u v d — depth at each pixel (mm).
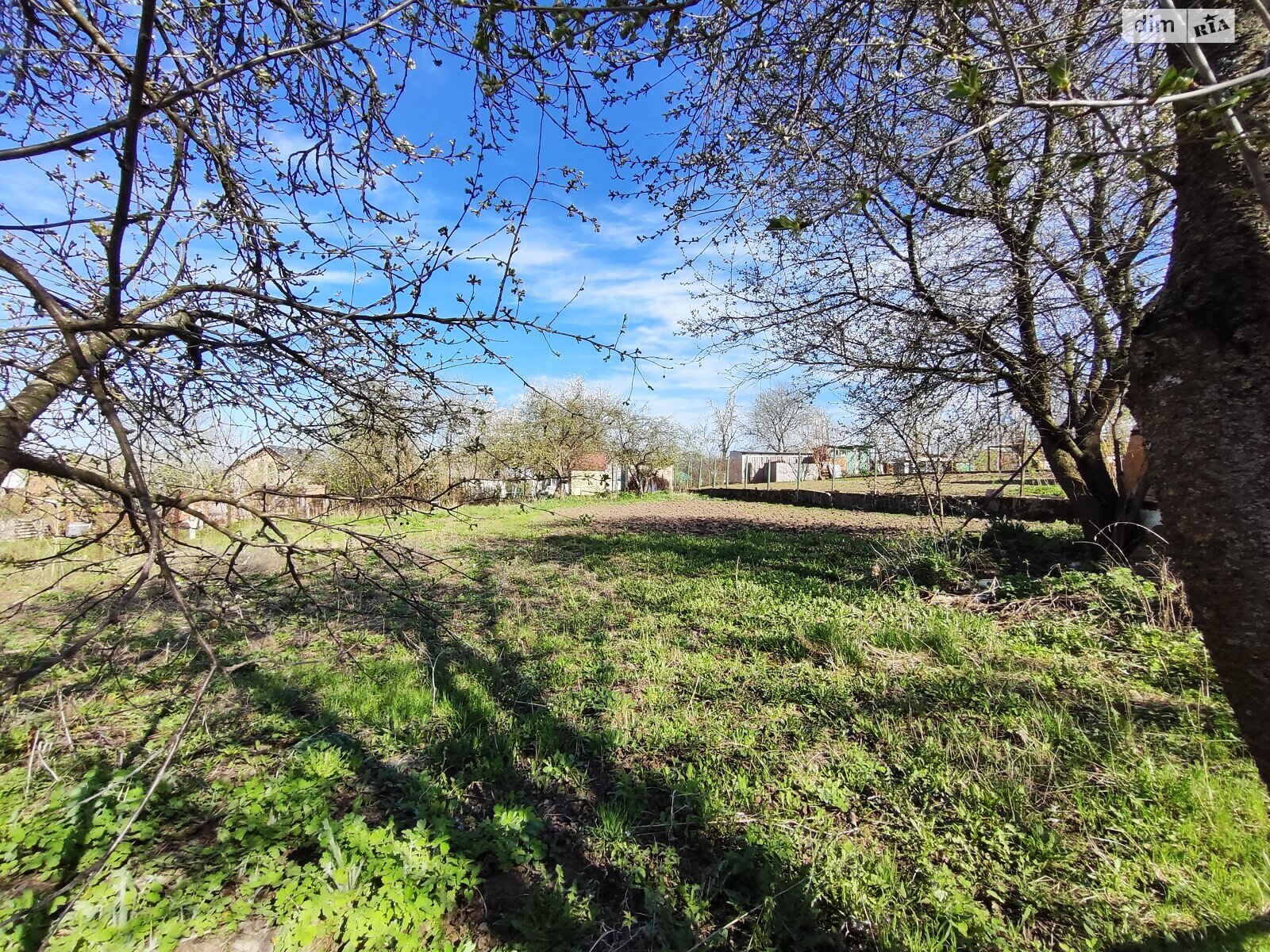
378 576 8234
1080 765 2891
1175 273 1870
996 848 2385
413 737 3494
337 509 3672
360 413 3309
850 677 4129
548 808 2865
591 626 5699
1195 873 2176
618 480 35219
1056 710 3441
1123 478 6516
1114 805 2572
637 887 2314
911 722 3402
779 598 6359
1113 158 3574
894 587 6430
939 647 4551
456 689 4156
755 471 38125
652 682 4227
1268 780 1610
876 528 12867
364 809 2830
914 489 9430
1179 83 1050
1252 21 1578
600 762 3248
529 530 14617
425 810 2715
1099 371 6164
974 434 7145
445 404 3350
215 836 2615
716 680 4184
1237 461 1619
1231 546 1615
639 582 7617
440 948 2021
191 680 4121
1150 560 5504
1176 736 3043
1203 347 1719
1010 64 1236
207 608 3172
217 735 3555
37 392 2043
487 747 3348
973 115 2402
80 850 2422
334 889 2199
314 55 2357
